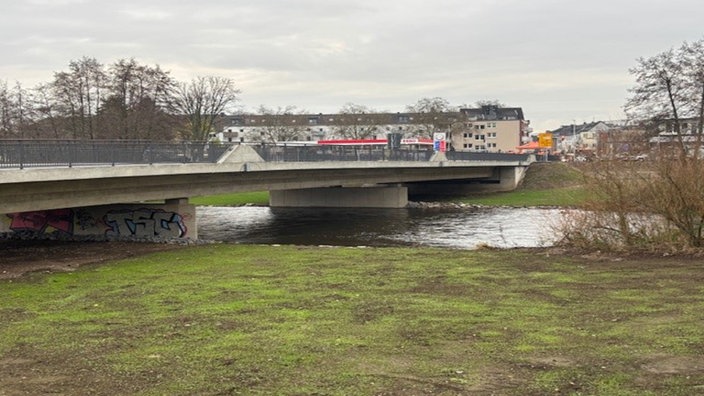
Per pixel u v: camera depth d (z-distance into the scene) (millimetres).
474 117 169375
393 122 170375
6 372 9617
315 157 43344
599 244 22766
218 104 90062
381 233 40375
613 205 22328
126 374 9312
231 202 66938
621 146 23484
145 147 29609
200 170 32656
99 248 29328
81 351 10805
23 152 22953
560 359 9602
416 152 56406
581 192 26250
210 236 39500
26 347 11227
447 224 45406
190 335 11773
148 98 71125
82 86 69562
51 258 25828
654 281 16438
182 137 89000
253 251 27031
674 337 10547
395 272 19891
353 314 13445
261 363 9711
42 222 34844
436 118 141625
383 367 9391
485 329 11766
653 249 21359
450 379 8750
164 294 16859
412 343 10828
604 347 10172
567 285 16547
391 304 14531
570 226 24266
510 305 14094
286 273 20281
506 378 8750
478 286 16891
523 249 24828
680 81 53406
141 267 22875
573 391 8109
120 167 27391
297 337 11391
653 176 21703
